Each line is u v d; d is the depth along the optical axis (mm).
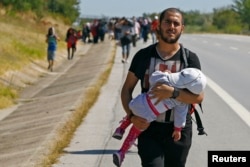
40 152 9734
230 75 22328
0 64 25297
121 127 6098
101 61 30766
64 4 75938
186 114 5770
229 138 10734
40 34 43562
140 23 52188
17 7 52906
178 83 5570
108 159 9242
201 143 10328
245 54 35844
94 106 14617
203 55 34938
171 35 5711
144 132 5844
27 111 16859
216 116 13023
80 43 54062
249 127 11773
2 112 17547
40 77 27328
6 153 10633
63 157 9383
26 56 30344
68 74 28000
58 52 38812
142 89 5902
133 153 9516
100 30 55906
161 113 5730
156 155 5719
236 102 15188
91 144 10273
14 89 22625
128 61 29016
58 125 12016
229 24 129250
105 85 19156
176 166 5938
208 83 19453
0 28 37719
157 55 5816
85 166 8836
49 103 17438
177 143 5836
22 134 12500
